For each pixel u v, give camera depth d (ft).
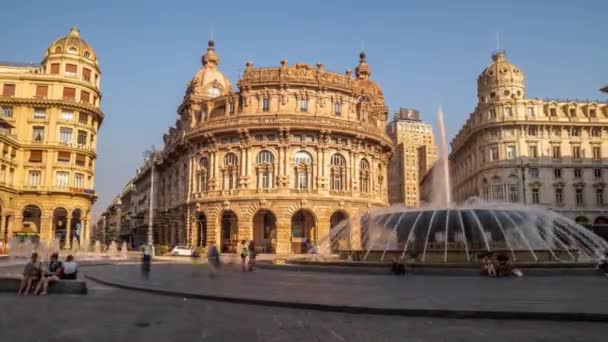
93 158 284.20
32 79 267.39
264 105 222.07
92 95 286.25
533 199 291.38
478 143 318.65
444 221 107.55
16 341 36.50
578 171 294.66
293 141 214.90
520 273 82.53
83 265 135.54
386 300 53.52
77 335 38.68
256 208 209.67
